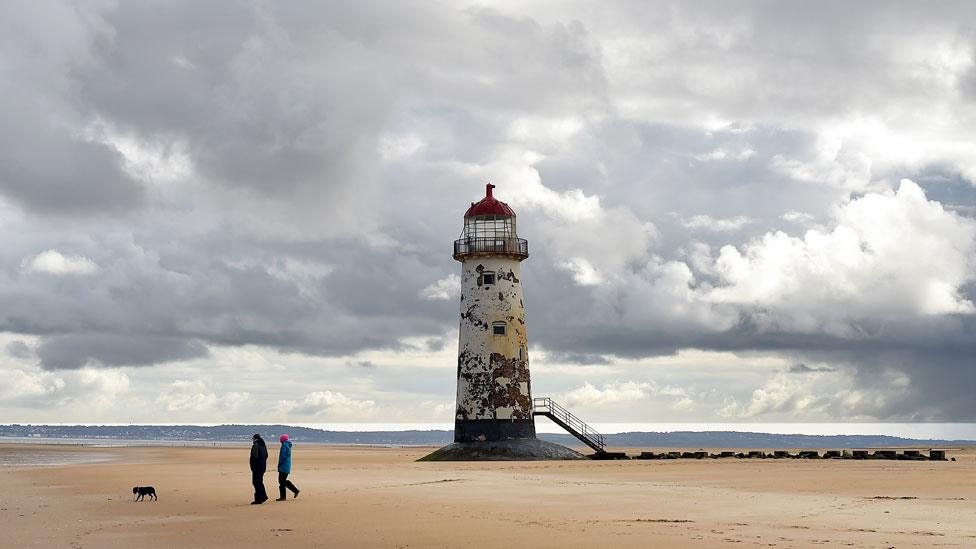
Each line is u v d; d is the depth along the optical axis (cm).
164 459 8381
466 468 5419
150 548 2266
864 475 4650
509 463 5947
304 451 11325
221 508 3147
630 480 4288
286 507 3114
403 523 2627
